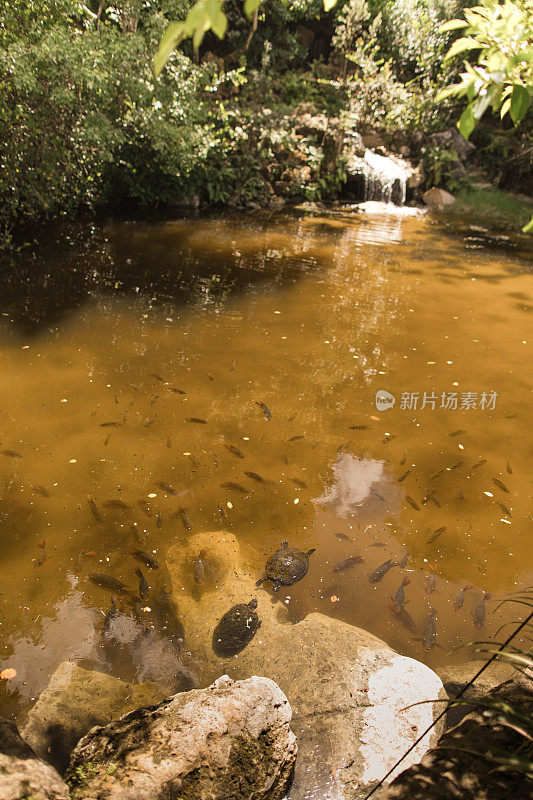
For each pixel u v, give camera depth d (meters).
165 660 3.11
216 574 3.71
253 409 5.78
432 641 3.33
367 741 2.62
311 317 8.32
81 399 5.72
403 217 16.20
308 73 18.80
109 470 4.71
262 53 18.11
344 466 5.00
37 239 10.98
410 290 9.82
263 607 3.45
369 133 18.62
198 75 12.16
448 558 4.04
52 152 10.12
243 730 2.46
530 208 17.72
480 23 1.34
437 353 7.39
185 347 7.06
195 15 0.95
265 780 2.34
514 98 1.35
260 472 4.83
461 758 1.92
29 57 8.87
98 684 2.87
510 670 3.08
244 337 7.48
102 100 10.51
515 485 4.88
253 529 4.19
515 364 7.18
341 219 15.21
